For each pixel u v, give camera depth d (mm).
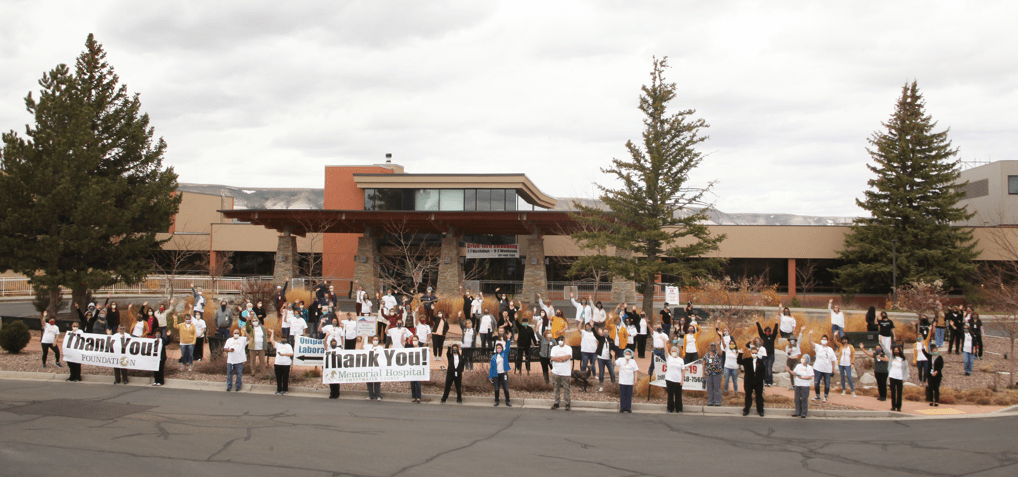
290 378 17141
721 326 18391
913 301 31484
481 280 41281
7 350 20547
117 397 14516
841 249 44094
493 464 9516
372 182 42781
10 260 25156
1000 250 41594
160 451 9711
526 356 17547
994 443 11555
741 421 13695
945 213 39781
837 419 14070
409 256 40188
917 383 18547
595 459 9984
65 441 10219
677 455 10383
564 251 43812
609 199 27156
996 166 49094
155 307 30500
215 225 48375
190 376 17266
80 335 16797
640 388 16375
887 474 9422
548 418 13531
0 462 8914
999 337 27938
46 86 27016
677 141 26328
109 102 29312
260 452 9820
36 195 25453
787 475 9258
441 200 42625
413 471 9008
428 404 15031
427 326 19766
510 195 42219
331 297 23891
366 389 16594
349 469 9008
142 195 28141
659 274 26531
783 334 20766
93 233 25359
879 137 41938
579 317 22422
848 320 26484
